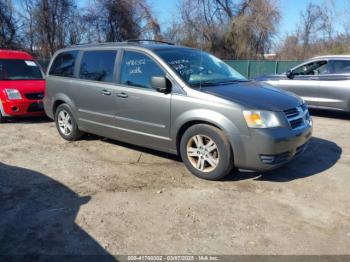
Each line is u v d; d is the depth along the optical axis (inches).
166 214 157.5
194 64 217.5
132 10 1233.4
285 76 407.8
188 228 146.0
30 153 247.9
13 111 344.2
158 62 209.0
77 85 255.9
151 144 215.9
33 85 360.5
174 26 1305.4
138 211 160.4
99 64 244.5
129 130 224.2
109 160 230.4
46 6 1146.0
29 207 165.0
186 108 192.9
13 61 389.4
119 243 136.0
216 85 202.7
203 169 193.8
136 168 214.5
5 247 133.7
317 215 156.1
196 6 1278.3
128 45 228.2
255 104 179.9
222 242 135.9
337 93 369.1
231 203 167.2
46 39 1167.0
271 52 1332.4
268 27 1208.2
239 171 205.3
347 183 190.7
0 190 184.1
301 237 139.0
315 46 1310.3
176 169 211.6
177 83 198.7
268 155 175.9
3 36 1072.8
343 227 146.3
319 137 289.0
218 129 184.7
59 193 180.1
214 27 1272.1
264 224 148.6
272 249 131.3
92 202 169.6
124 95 221.1
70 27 1203.2
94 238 139.4
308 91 389.4
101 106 239.0
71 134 272.7
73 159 233.3
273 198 172.4
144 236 140.5
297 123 190.2
